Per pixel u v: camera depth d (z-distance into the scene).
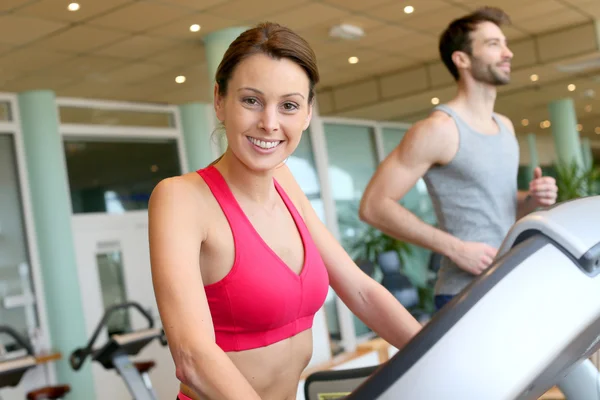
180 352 0.93
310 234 1.34
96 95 7.24
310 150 8.84
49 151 6.68
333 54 7.12
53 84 6.64
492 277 0.69
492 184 2.18
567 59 7.37
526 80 8.46
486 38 2.16
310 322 1.28
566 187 10.42
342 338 8.45
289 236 1.25
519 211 2.29
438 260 7.20
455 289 2.19
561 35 7.36
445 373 0.66
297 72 1.10
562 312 0.68
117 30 5.47
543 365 0.67
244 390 0.87
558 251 0.71
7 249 6.50
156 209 1.10
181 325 0.96
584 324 0.69
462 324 0.67
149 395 5.17
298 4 5.51
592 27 7.16
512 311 0.67
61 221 6.64
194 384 0.90
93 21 5.21
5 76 6.20
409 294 6.04
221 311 1.16
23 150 6.70
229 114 1.12
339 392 1.63
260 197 1.22
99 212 7.26
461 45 2.20
